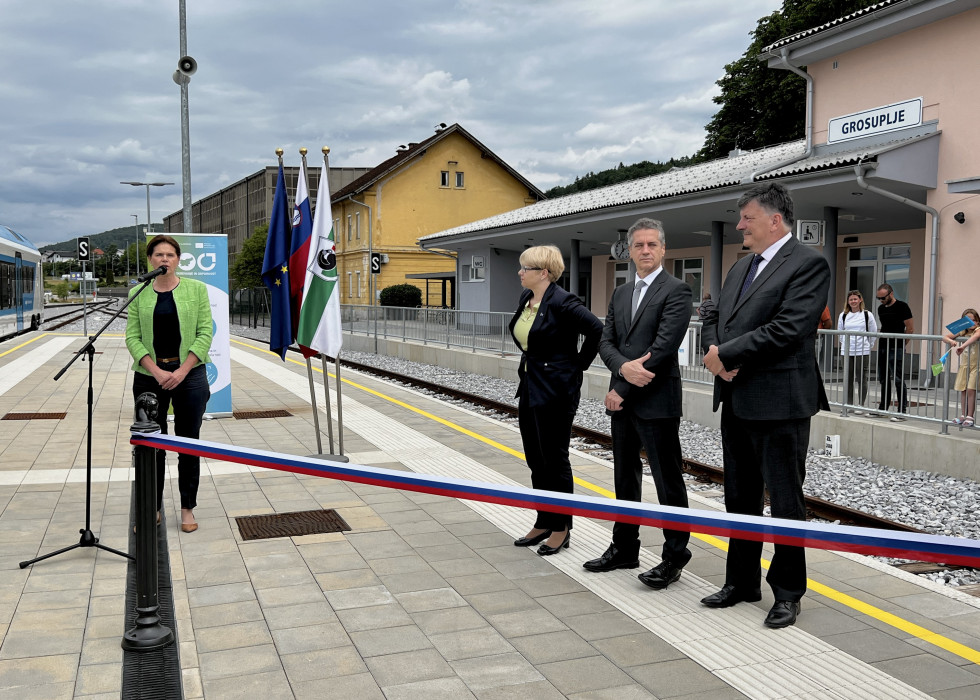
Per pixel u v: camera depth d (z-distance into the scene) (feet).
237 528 18.25
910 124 46.75
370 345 82.89
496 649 12.03
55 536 17.26
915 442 26.53
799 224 50.44
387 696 10.61
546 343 16.30
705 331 14.43
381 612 13.44
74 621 12.97
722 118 114.73
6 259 80.89
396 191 162.61
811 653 11.87
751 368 13.00
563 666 11.47
